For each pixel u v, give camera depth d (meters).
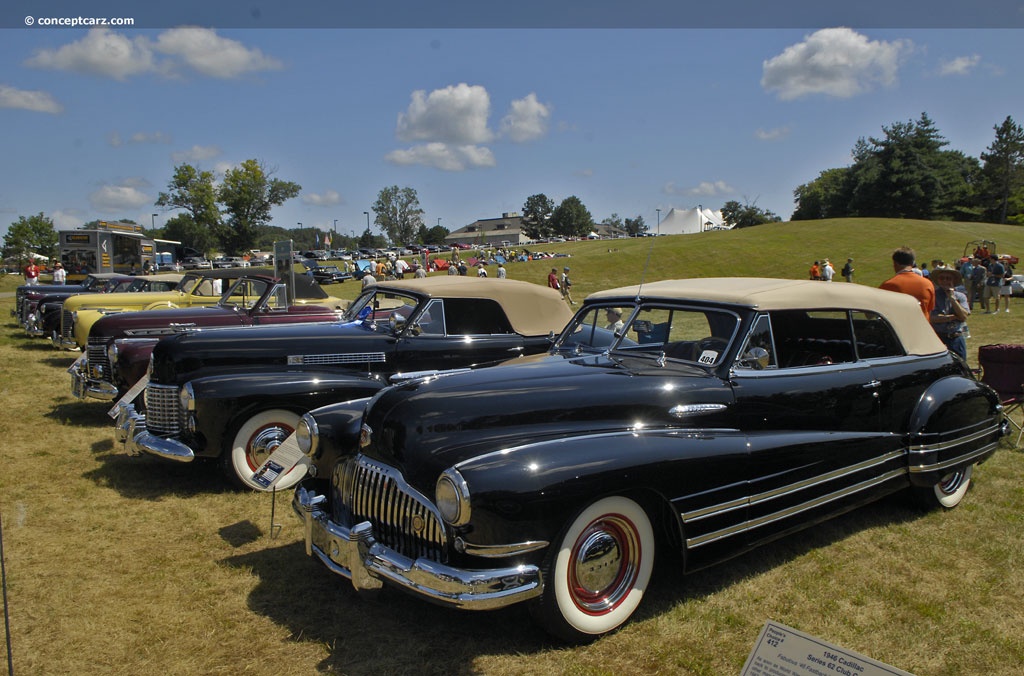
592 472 3.06
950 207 81.50
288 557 4.27
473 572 2.92
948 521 4.71
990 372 6.10
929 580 3.88
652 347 4.32
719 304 4.06
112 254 30.12
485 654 3.17
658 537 3.79
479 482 2.92
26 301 16.27
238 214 82.88
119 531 4.68
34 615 3.54
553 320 6.78
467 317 6.44
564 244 88.19
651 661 3.11
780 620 3.46
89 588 3.83
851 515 4.85
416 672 3.04
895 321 4.65
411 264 55.06
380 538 3.41
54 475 5.91
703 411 3.68
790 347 4.18
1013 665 3.10
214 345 5.87
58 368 11.66
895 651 3.21
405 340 6.25
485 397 3.51
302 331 6.25
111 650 3.23
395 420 3.47
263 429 5.54
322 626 3.44
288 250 9.66
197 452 5.35
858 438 4.17
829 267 32.66
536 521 2.95
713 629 3.36
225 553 4.33
